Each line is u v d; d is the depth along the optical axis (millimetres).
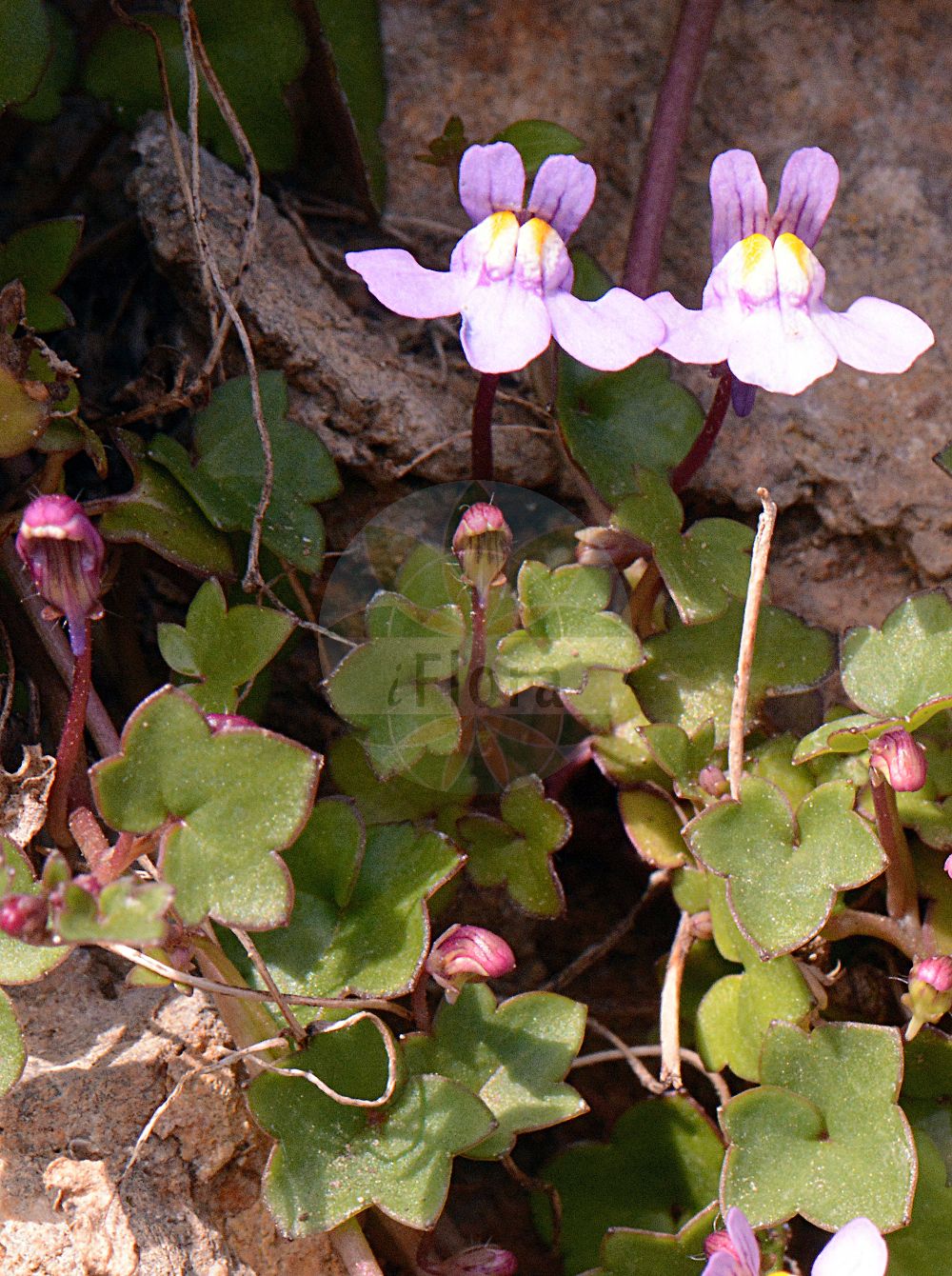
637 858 143
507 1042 123
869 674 129
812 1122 122
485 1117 119
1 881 112
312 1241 123
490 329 121
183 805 115
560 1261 132
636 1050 134
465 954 121
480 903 138
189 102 135
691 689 133
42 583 116
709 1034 130
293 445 134
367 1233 128
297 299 142
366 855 125
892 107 153
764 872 124
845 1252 113
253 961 120
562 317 122
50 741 131
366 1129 120
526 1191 136
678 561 131
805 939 122
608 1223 131
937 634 129
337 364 141
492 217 123
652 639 134
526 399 144
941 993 124
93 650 138
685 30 145
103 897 108
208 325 140
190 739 114
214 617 127
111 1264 118
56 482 131
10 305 127
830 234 151
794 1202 121
